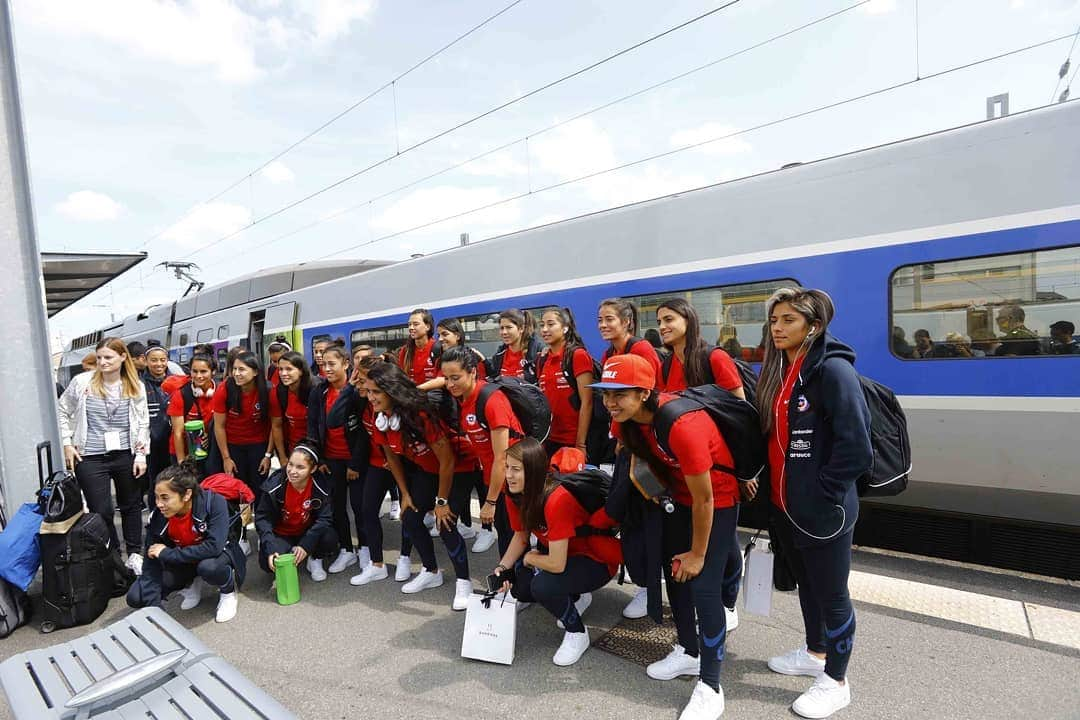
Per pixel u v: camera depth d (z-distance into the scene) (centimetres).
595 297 564
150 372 551
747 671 274
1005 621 307
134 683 186
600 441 417
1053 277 343
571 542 287
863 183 411
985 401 366
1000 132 362
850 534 228
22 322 390
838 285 419
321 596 388
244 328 1157
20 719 184
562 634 320
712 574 236
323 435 424
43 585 353
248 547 493
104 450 427
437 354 494
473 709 255
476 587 387
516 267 639
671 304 324
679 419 221
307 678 286
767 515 257
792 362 233
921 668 269
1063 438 343
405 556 410
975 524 387
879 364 404
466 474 372
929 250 383
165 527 353
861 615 321
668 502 247
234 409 475
